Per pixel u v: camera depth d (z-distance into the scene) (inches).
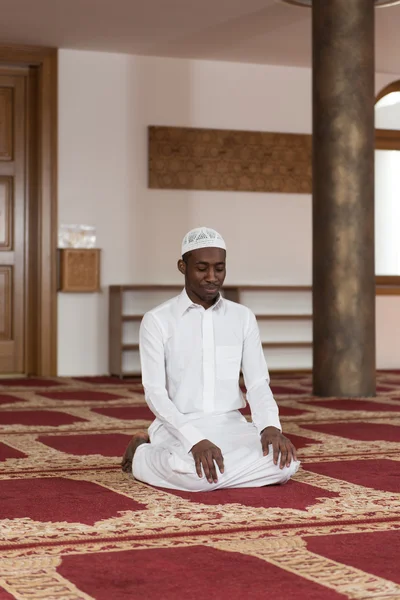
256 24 367.9
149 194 410.6
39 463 176.1
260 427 145.7
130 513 128.7
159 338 147.7
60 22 365.4
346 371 309.3
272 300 428.1
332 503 136.3
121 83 407.2
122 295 388.2
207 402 148.3
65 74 401.1
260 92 423.8
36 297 404.5
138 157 409.7
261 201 424.5
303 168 429.1
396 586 94.0
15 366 406.6
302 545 111.3
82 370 405.1
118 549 109.4
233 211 421.4
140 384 362.6
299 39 387.9
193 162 414.9
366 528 120.7
